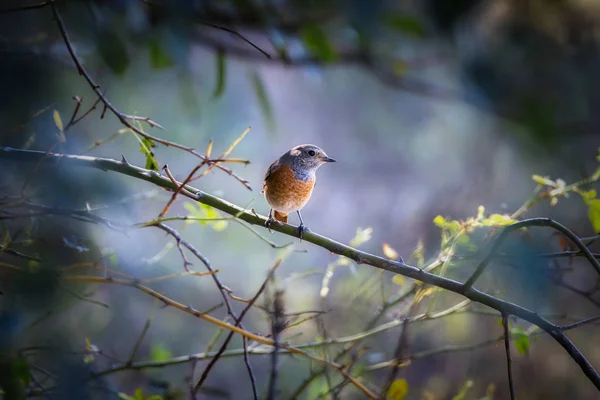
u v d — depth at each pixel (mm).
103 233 8398
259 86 9641
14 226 7562
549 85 10602
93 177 6438
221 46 9781
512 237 7238
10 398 5652
